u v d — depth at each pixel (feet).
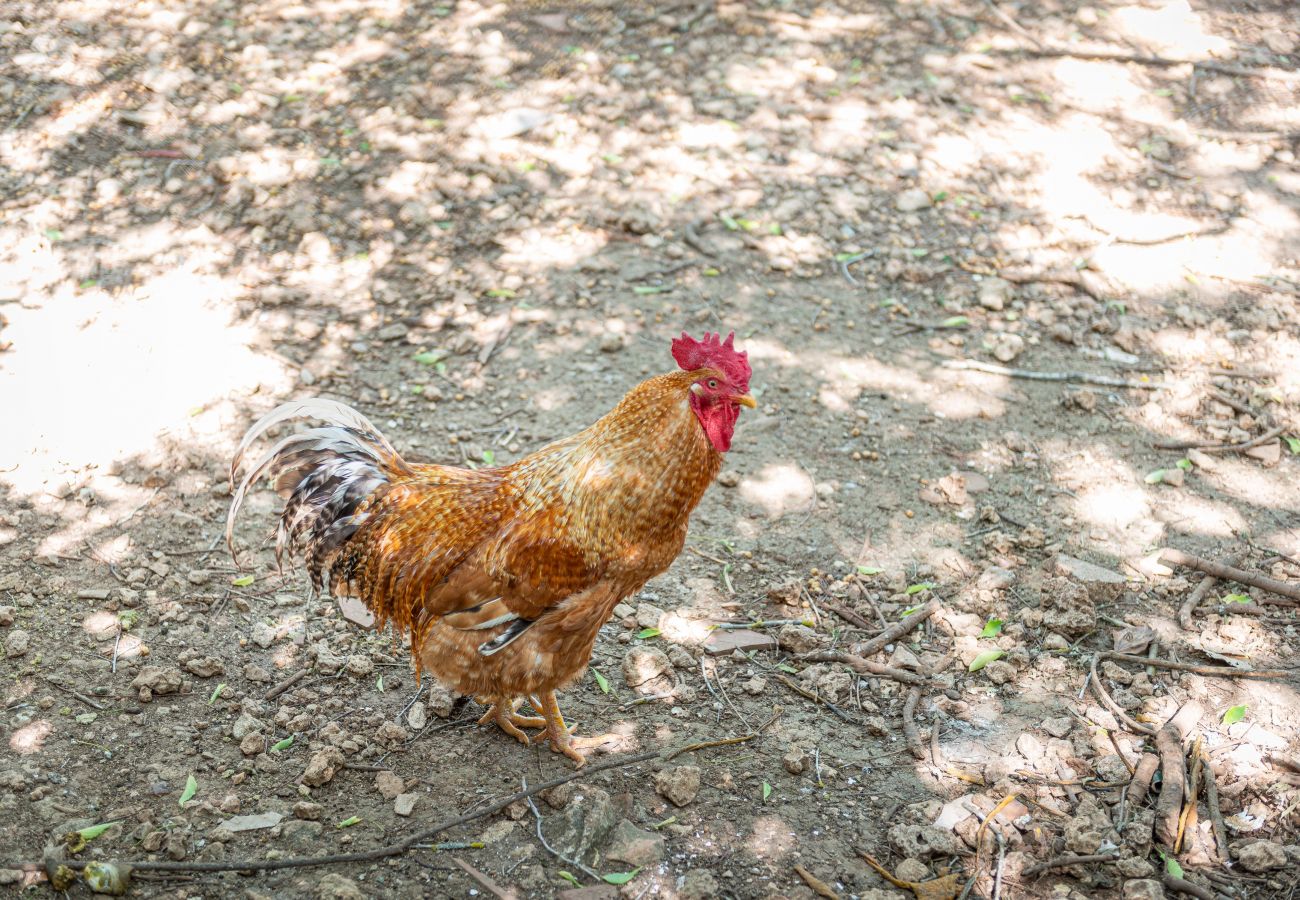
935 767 5.41
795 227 8.27
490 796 5.26
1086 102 9.67
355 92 9.36
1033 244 8.17
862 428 6.98
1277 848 5.04
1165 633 5.93
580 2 10.84
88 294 7.41
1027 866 5.03
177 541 6.19
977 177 8.81
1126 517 6.49
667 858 5.07
